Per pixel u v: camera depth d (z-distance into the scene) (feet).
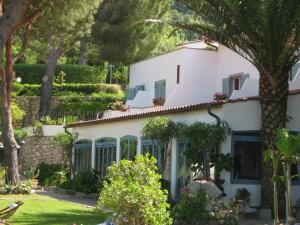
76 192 81.66
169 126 62.34
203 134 55.88
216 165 57.00
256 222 52.26
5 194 76.07
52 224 46.62
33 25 80.84
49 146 114.21
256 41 54.34
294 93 59.62
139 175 34.06
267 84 56.44
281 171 55.67
